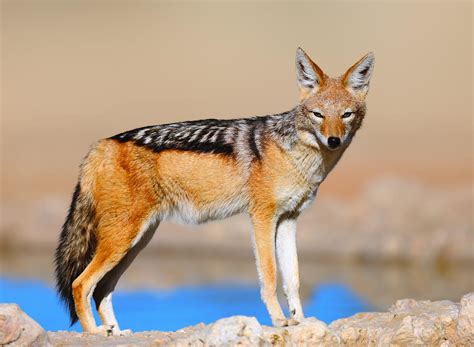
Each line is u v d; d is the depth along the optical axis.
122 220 15.02
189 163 15.03
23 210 35.19
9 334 12.05
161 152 15.08
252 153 14.84
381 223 30.53
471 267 26.73
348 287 23.84
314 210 32.81
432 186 36.06
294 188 14.72
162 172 15.10
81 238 15.36
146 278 25.89
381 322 14.30
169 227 31.81
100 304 15.38
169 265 27.98
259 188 14.72
